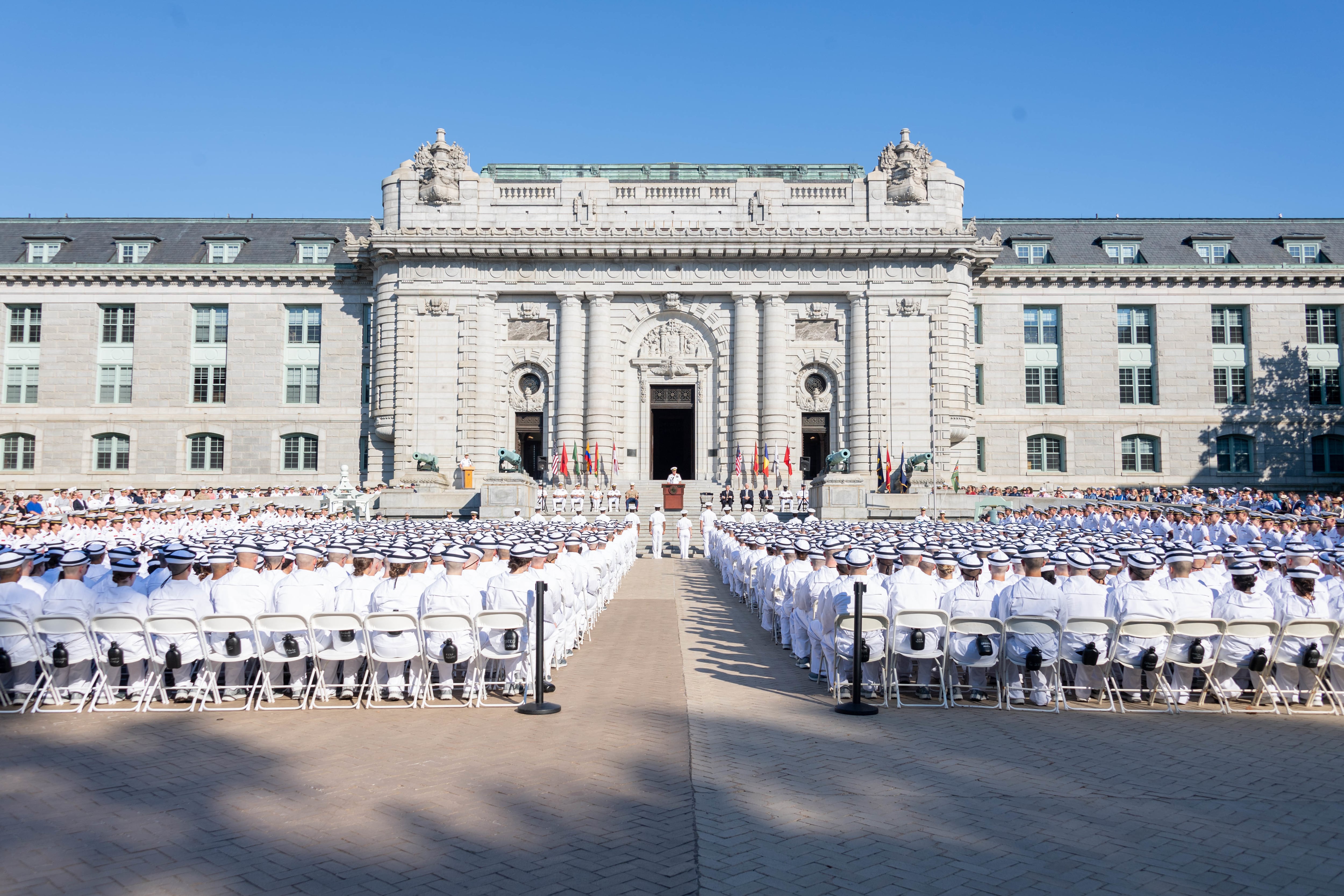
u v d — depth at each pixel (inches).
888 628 514.6
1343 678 517.3
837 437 2199.8
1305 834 323.9
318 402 2346.2
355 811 340.8
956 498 1824.6
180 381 2347.4
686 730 459.8
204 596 513.7
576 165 2364.7
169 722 470.9
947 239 2153.1
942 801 355.9
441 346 2180.1
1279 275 2327.8
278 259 2421.3
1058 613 514.0
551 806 346.9
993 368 2356.1
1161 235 2484.0
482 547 625.3
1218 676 523.2
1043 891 277.1
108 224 2534.5
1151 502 1716.3
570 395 2176.4
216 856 297.9
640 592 1084.5
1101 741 444.5
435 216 2214.6
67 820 329.1
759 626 836.6
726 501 1894.7
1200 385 2345.0
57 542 986.1
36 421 2338.8
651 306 2229.3
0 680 504.7
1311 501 1505.9
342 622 498.3
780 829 325.4
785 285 2202.3
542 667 499.8
